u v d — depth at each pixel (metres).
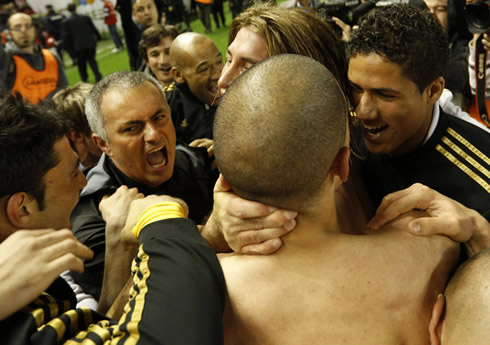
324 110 0.62
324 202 0.67
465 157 1.03
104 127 1.55
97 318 0.81
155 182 1.64
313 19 1.07
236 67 1.08
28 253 0.75
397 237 0.73
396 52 0.89
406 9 0.94
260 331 0.66
